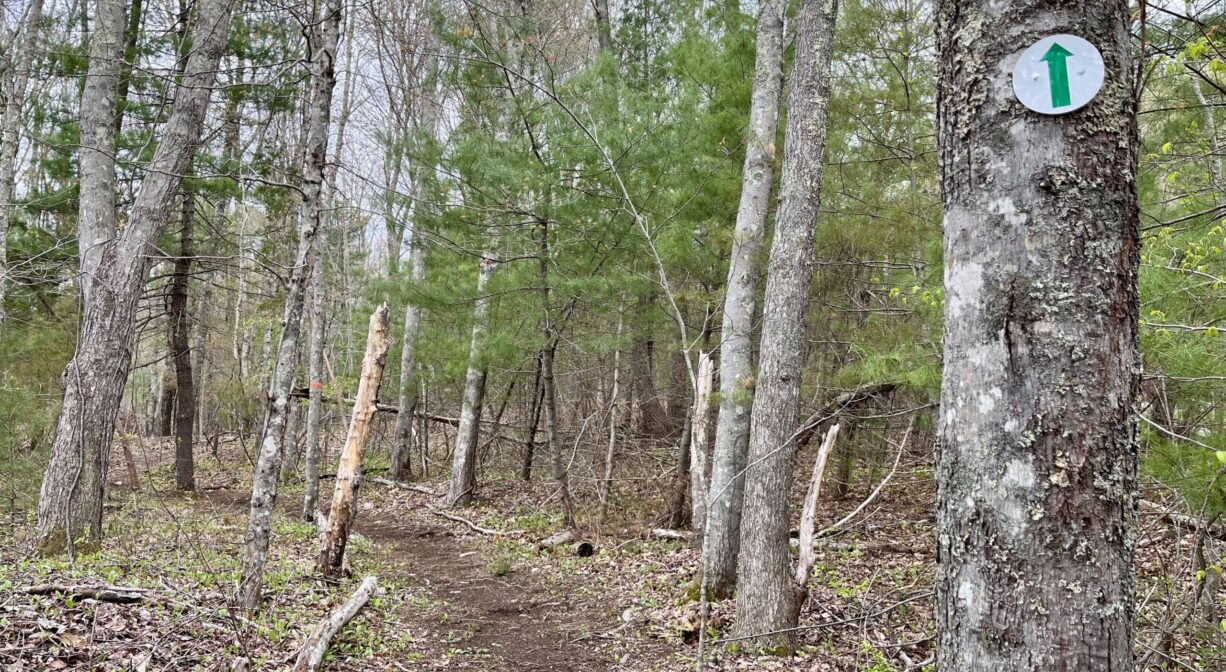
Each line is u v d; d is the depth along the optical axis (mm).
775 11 7195
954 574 2129
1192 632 4484
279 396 5832
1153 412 4863
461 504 12969
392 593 7230
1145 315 4422
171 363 18844
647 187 8219
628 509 11453
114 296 7285
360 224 16078
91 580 5293
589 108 8203
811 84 5953
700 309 9820
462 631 6383
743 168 7988
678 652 5770
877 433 10062
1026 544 1965
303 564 7715
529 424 15398
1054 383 1964
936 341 6926
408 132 9750
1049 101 2012
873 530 9406
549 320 9961
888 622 6156
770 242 8234
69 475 6918
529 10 11859
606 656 5867
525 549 9750
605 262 8820
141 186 7539
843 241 8297
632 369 13312
